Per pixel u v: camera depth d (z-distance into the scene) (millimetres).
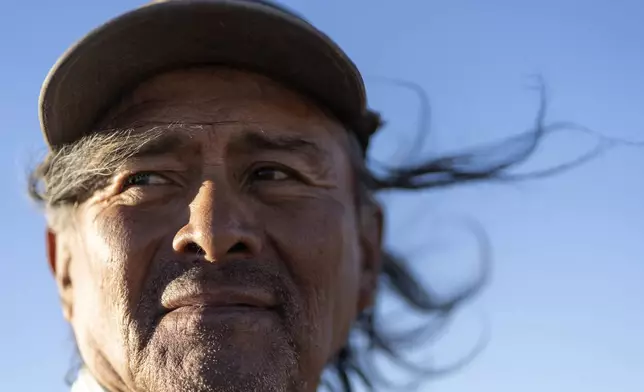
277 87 495
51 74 471
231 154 473
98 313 457
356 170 540
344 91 505
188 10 460
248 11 464
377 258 574
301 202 482
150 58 476
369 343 693
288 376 440
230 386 417
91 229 469
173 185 468
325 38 480
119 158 469
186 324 427
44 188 544
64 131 487
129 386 446
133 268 448
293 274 465
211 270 437
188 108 475
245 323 430
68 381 557
